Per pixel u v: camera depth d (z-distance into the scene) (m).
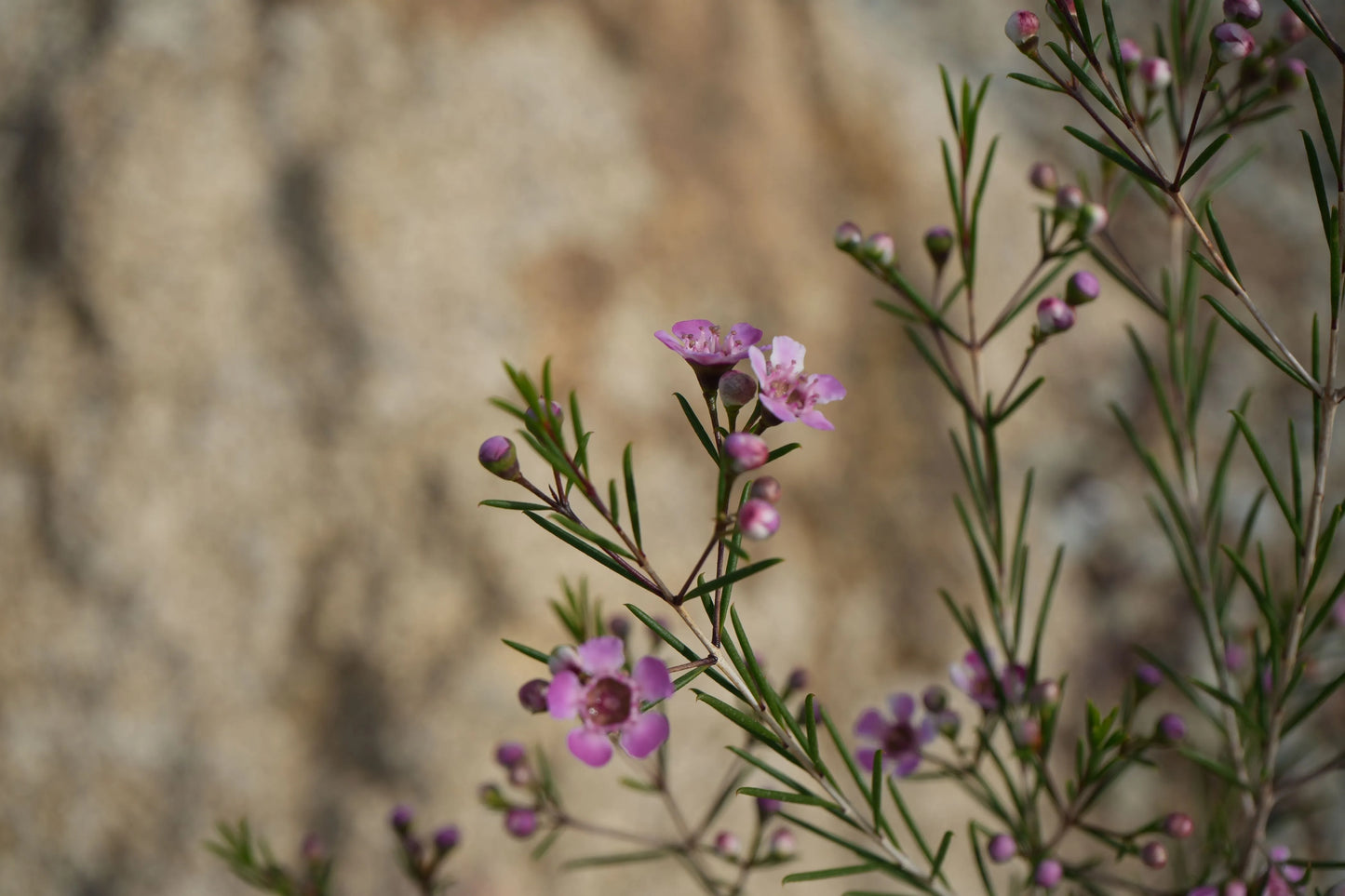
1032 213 0.73
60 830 0.56
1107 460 0.71
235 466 0.58
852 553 0.65
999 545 0.37
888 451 0.68
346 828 0.56
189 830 0.56
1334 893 0.34
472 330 0.60
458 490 0.59
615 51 0.67
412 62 0.63
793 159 0.70
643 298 0.64
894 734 0.38
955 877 0.60
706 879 0.38
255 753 0.56
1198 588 0.40
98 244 0.59
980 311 0.70
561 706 0.30
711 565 0.61
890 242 0.36
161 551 0.58
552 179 0.63
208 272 0.59
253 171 0.61
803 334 0.67
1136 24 0.75
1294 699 0.44
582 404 0.61
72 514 0.58
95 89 0.61
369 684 0.57
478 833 0.56
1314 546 0.33
